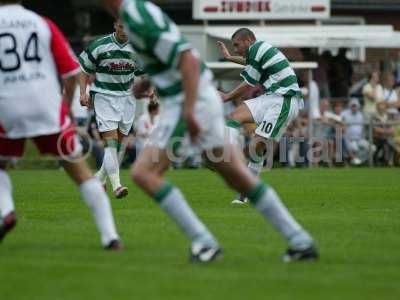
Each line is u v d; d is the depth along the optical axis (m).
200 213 38.81
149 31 24.94
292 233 26.23
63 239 30.66
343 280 24.16
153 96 46.28
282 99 45.56
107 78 45.78
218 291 22.89
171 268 25.50
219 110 25.91
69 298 22.17
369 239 31.31
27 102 27.20
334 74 81.81
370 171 67.44
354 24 107.75
